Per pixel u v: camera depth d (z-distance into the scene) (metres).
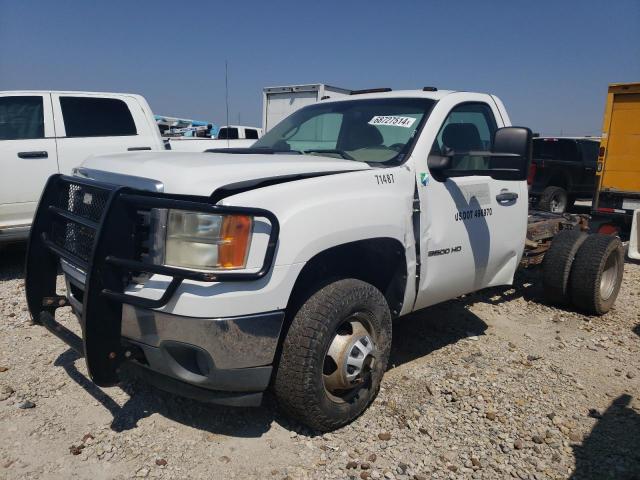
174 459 2.98
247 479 2.85
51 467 2.88
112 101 7.54
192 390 2.91
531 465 3.09
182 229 2.73
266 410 3.50
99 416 3.35
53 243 3.42
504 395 3.85
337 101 4.75
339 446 3.16
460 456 3.14
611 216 10.50
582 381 4.16
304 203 2.99
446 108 4.12
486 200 4.34
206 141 9.66
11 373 3.86
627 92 10.34
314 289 3.14
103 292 2.77
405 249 3.61
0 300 5.54
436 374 4.10
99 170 3.36
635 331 5.32
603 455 3.21
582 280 5.50
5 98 6.80
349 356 3.20
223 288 2.69
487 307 5.81
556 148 14.73
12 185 6.68
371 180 3.42
